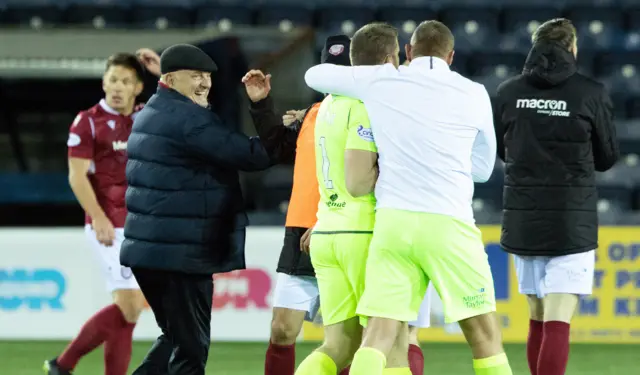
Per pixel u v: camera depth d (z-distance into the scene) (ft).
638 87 134.51
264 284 97.19
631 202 119.55
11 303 98.43
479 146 54.13
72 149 67.05
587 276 64.18
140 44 125.29
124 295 67.36
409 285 52.31
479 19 140.26
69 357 66.95
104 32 128.36
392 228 51.75
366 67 53.98
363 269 54.08
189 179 55.06
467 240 52.24
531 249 64.28
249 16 140.26
